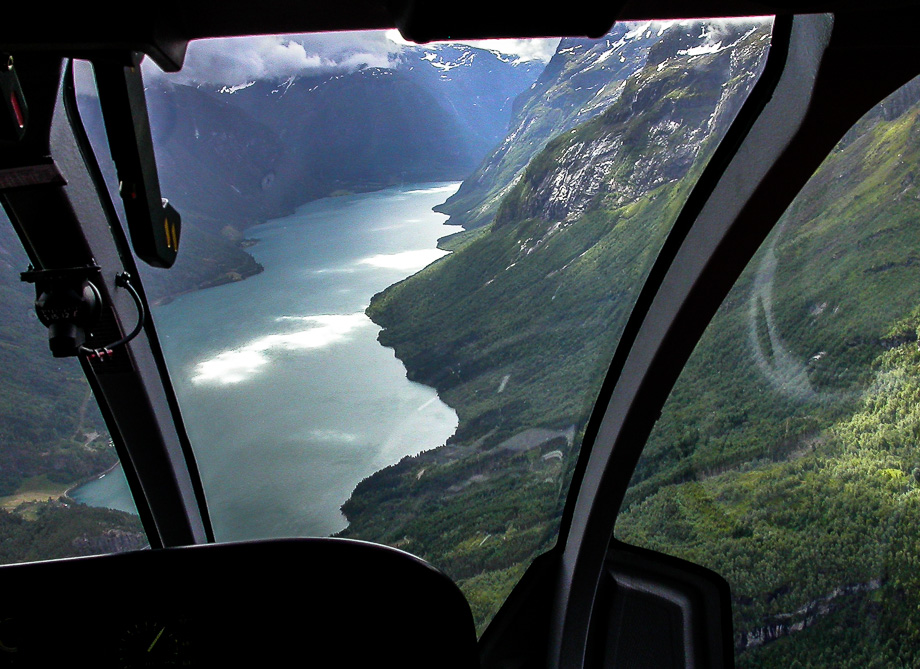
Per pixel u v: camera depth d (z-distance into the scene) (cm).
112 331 186
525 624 266
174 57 73
